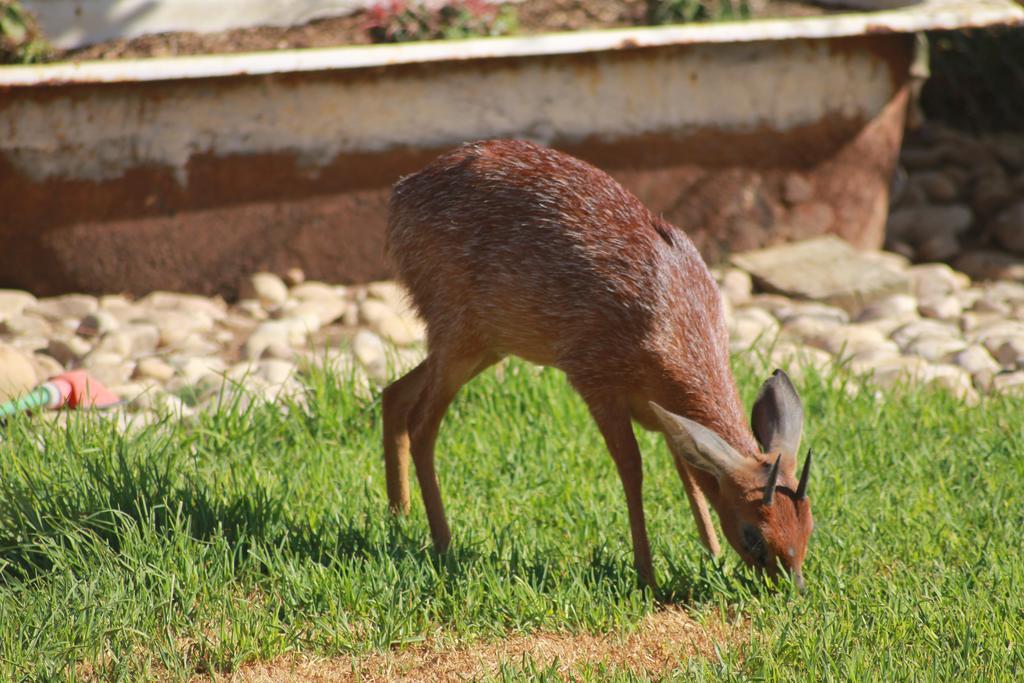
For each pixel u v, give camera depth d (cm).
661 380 809
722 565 818
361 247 1529
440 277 858
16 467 872
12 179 1423
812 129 1617
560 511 912
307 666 712
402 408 909
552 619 759
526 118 1527
